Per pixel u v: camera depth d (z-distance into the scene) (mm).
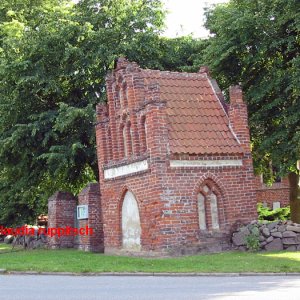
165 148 20156
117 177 22797
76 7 33219
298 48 25719
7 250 30125
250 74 27328
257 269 15281
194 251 20141
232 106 22016
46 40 29938
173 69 33000
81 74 30422
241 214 21312
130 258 20031
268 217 34750
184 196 20266
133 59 30594
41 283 14812
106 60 29703
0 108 30391
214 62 26078
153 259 19078
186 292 12031
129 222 22250
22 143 30062
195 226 20344
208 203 20922
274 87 24516
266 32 25359
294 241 19734
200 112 22094
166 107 21031
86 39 30484
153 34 30922
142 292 12250
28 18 37094
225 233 20906
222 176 21125
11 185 34750
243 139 21781
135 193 21469
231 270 15312
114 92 23297
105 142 24094
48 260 20531
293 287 12422
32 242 32500
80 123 30000
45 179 33094
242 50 26062
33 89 29984
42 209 37312
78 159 31141
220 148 21125
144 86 21891
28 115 31219
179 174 20297
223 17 26328
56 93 31188
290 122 23500
